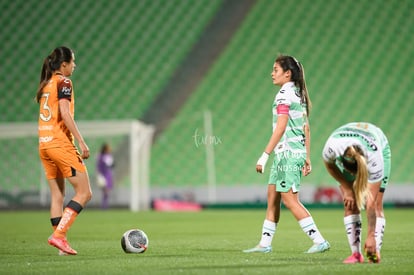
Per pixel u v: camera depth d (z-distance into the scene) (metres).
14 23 101.31
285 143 24.11
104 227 43.12
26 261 21.70
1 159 87.06
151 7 102.12
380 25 97.62
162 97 92.62
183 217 56.62
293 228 41.56
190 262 20.88
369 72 93.62
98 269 19.06
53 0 102.75
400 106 90.38
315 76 93.50
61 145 24.03
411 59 94.62
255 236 35.00
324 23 98.31
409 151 85.44
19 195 79.25
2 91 95.00
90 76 95.62
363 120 89.06
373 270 18.55
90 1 102.69
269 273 17.91
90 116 91.81
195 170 85.06
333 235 34.91
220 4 101.44
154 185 84.50
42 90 24.25
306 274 17.70
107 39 99.31
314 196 75.75
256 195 79.69
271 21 99.12
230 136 87.88
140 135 77.44
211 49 97.38
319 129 88.31
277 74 24.31
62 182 25.47
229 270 18.56
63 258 22.70
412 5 98.88
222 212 66.94
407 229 39.47
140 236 24.83
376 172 19.88
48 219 54.25
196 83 93.81
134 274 17.83
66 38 99.69
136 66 96.38
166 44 98.38
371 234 19.62
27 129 77.56
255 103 91.00
